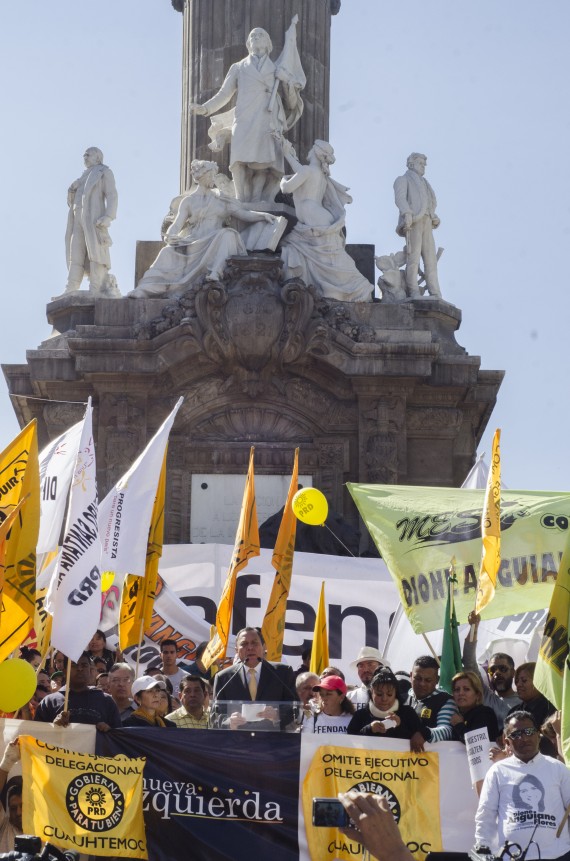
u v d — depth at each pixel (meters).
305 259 48.34
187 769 19.61
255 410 47.53
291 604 32.72
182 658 31.19
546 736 19.95
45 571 24.67
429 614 22.77
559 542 23.09
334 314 47.38
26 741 19.42
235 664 22.72
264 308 46.44
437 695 20.62
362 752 19.55
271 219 48.59
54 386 47.38
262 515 47.16
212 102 50.75
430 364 47.16
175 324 46.78
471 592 22.83
